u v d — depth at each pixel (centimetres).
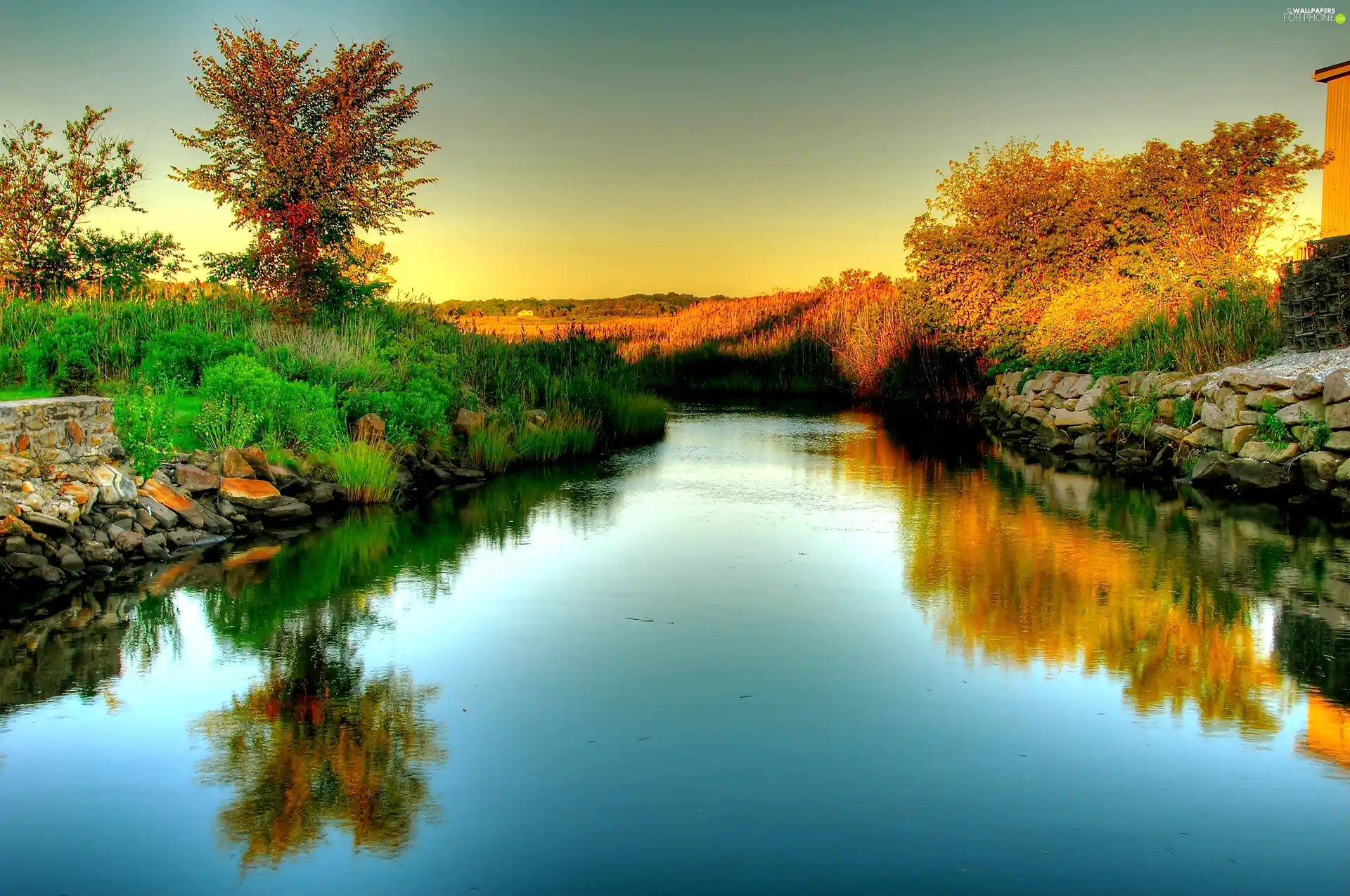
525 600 898
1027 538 1155
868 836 480
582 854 466
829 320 4147
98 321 1738
